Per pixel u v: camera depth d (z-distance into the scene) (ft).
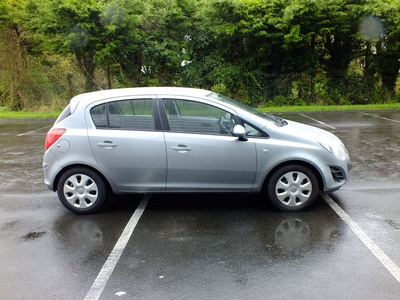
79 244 13.92
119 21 58.23
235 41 66.39
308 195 16.26
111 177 16.33
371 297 10.32
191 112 16.22
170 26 63.98
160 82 65.87
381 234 14.11
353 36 62.28
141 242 13.93
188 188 16.31
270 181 16.21
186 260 12.51
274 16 60.54
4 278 11.71
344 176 16.60
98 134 16.17
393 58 65.67
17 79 67.41
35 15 60.29
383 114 52.49
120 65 66.08
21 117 57.41
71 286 11.18
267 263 12.20
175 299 10.37
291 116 53.21
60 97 67.72
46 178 16.72
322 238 13.88
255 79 65.26
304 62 66.03
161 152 15.97
